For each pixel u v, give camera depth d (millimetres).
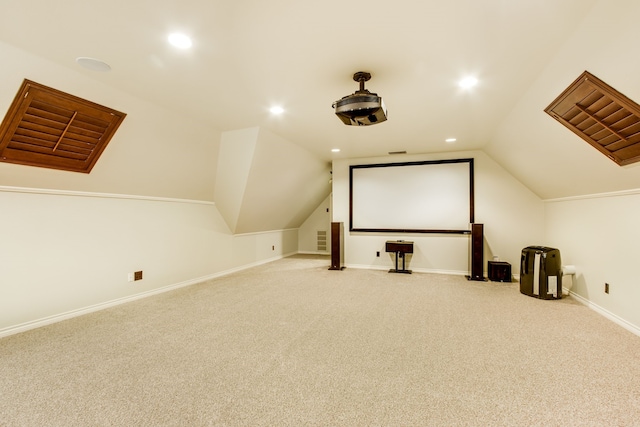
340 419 1562
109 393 1783
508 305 3516
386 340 2539
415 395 1769
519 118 3342
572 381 1906
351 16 1812
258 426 1512
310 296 3910
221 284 4609
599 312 3221
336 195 6207
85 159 3080
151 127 3377
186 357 2242
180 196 4473
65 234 3131
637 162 2352
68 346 2426
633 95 1954
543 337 2594
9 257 2734
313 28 1931
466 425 1508
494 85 2732
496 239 5125
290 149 4980
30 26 1886
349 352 2324
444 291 4160
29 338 2596
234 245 5637
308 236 8312
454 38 2037
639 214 2656
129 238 3752
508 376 1972
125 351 2336
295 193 6414
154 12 1757
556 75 2377
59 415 1584
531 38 2010
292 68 2455
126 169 3500
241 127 4059
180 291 4188
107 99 2834
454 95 2971
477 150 5277
